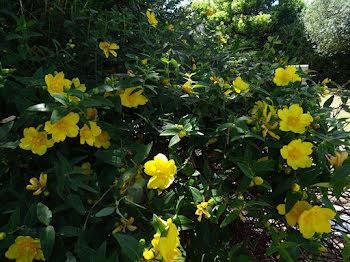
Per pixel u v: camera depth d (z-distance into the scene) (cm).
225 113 152
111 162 112
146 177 118
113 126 128
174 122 139
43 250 83
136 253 86
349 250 106
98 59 162
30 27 152
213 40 236
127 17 176
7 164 115
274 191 125
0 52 136
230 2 1662
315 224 109
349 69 1287
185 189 133
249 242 150
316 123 134
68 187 104
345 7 1255
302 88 155
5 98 116
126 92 131
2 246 87
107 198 116
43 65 150
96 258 85
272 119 132
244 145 136
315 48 1333
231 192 134
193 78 174
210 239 131
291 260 99
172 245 91
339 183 108
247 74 183
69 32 165
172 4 239
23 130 118
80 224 104
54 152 122
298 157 120
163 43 187
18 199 109
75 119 105
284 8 1670
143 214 122
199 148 150
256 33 1491
